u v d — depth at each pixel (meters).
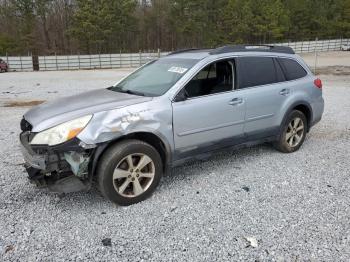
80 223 3.28
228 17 60.09
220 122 4.20
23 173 4.46
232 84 4.39
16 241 2.99
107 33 57.09
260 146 5.61
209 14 61.22
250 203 3.66
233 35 60.75
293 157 5.09
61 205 3.62
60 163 3.32
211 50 4.55
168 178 4.32
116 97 3.96
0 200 3.71
